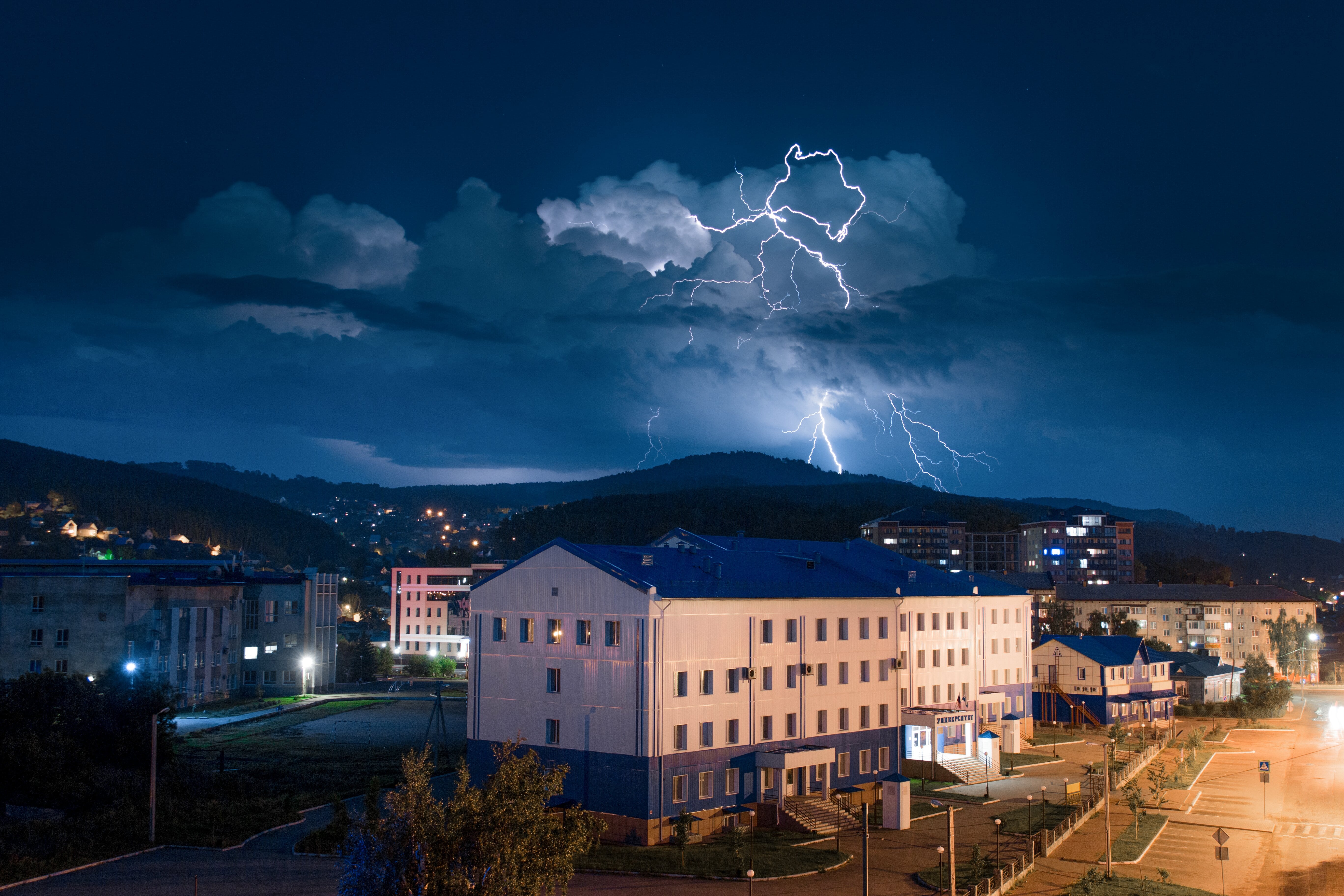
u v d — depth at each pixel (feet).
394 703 501.56
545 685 245.86
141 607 456.45
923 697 319.47
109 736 264.11
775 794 252.42
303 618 545.85
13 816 232.73
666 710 231.50
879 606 296.92
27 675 273.54
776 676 260.83
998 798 286.25
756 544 337.52
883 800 252.01
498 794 128.67
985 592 361.10
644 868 206.08
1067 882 207.51
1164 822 270.67
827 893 191.93
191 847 213.25
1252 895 206.59
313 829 233.35
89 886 181.98
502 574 257.34
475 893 122.93
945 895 187.01
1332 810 288.92
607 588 237.45
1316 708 547.49
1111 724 431.84
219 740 376.48
